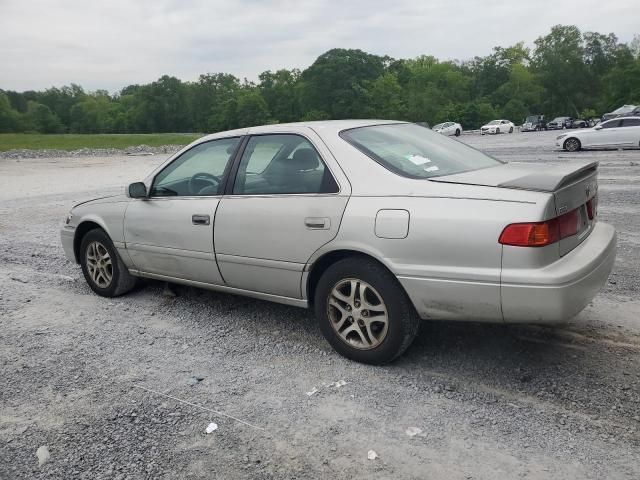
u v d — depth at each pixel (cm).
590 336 404
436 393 336
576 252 334
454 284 323
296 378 365
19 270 684
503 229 308
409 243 335
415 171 366
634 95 8944
